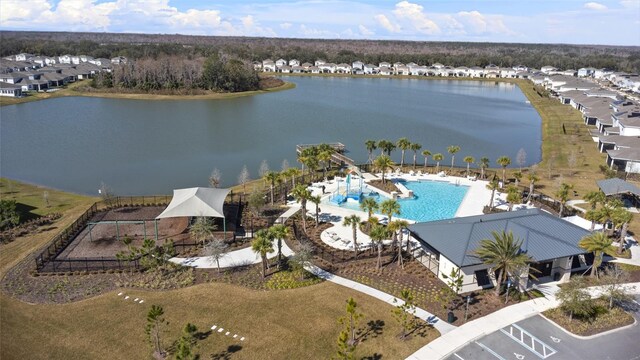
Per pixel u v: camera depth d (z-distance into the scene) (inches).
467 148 4763.8
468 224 2037.4
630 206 2839.6
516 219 2087.8
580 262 2047.2
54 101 7194.9
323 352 1475.1
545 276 1956.2
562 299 1672.0
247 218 2600.9
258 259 2113.7
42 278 1921.8
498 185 3230.8
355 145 4756.4
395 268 2038.6
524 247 1894.7
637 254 2193.7
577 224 2464.3
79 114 6141.7
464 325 1617.9
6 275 1941.4
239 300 1759.4
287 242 2300.7
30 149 4330.7
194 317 1648.6
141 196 3107.8
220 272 1984.5
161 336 1541.6
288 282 1892.2
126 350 1475.1
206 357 1443.2
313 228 2493.8
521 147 4827.8
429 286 1883.6
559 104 7411.4
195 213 2297.0
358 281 1918.1
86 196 3063.5
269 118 6122.1
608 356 1472.7
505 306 1736.0
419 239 2084.2
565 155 4143.7
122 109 6624.0
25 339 1526.8
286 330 1581.0
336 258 2134.6
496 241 1820.9
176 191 2598.4
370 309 1710.1
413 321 1636.3
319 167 3742.6
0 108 6456.7
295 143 4761.3
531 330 1595.7
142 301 1750.7
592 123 5634.8
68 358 1439.5
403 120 6190.9
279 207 2792.8
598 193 2496.3
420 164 4035.4
